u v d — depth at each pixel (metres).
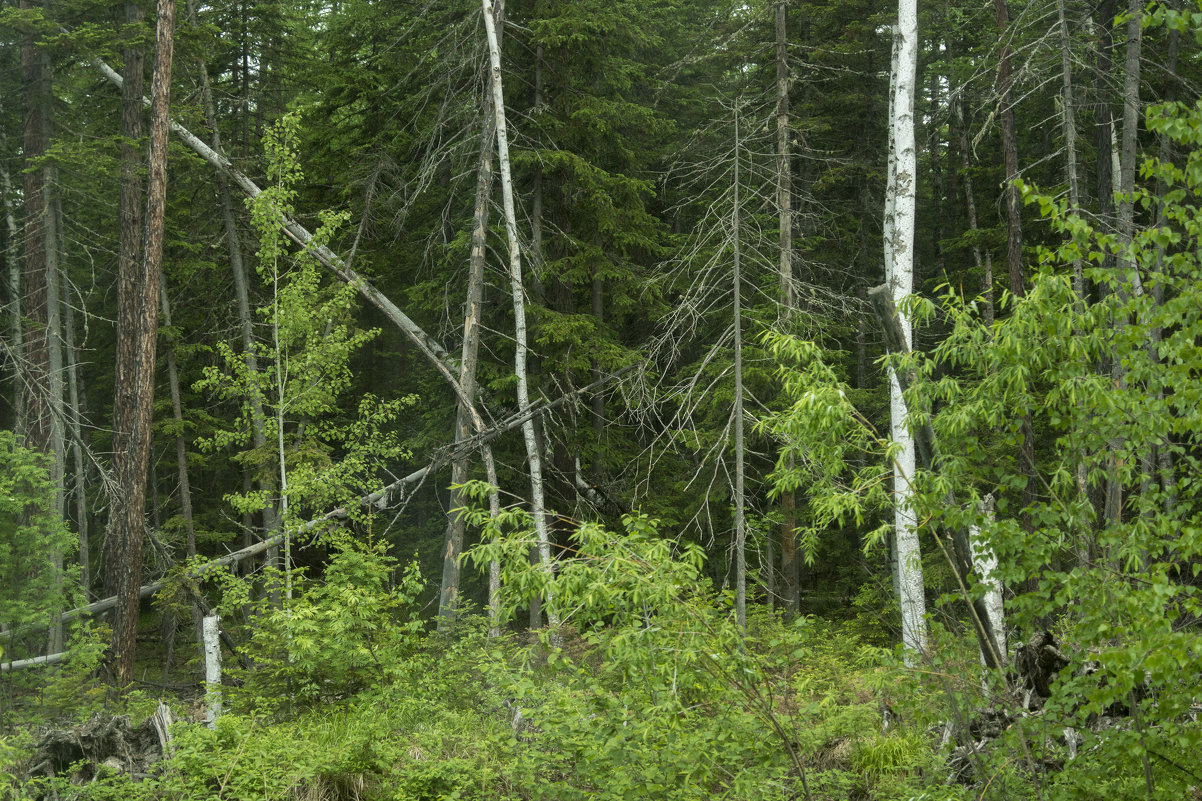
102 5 20.69
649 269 22.03
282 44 23.98
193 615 20.97
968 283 22.53
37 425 21.05
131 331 16.72
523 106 21.14
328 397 18.22
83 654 13.61
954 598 6.83
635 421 22.08
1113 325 6.20
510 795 8.24
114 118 23.30
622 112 20.72
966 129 24.33
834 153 22.62
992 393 6.35
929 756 8.62
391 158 20.19
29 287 21.41
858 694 10.95
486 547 6.58
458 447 17.97
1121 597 5.41
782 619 17.78
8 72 24.16
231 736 9.34
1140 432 5.75
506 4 20.95
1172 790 5.67
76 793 8.66
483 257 18.69
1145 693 6.46
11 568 14.08
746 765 7.23
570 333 19.44
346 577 11.95
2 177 24.38
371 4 22.41
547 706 7.34
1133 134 14.84
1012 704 6.55
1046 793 6.20
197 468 27.91
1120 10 18.53
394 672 11.07
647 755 6.60
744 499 15.85
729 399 17.56
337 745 9.54
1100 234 5.77
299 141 17.98
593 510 20.31
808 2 22.42
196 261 22.91
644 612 6.49
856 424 6.85
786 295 17.22
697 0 26.11
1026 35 19.17
